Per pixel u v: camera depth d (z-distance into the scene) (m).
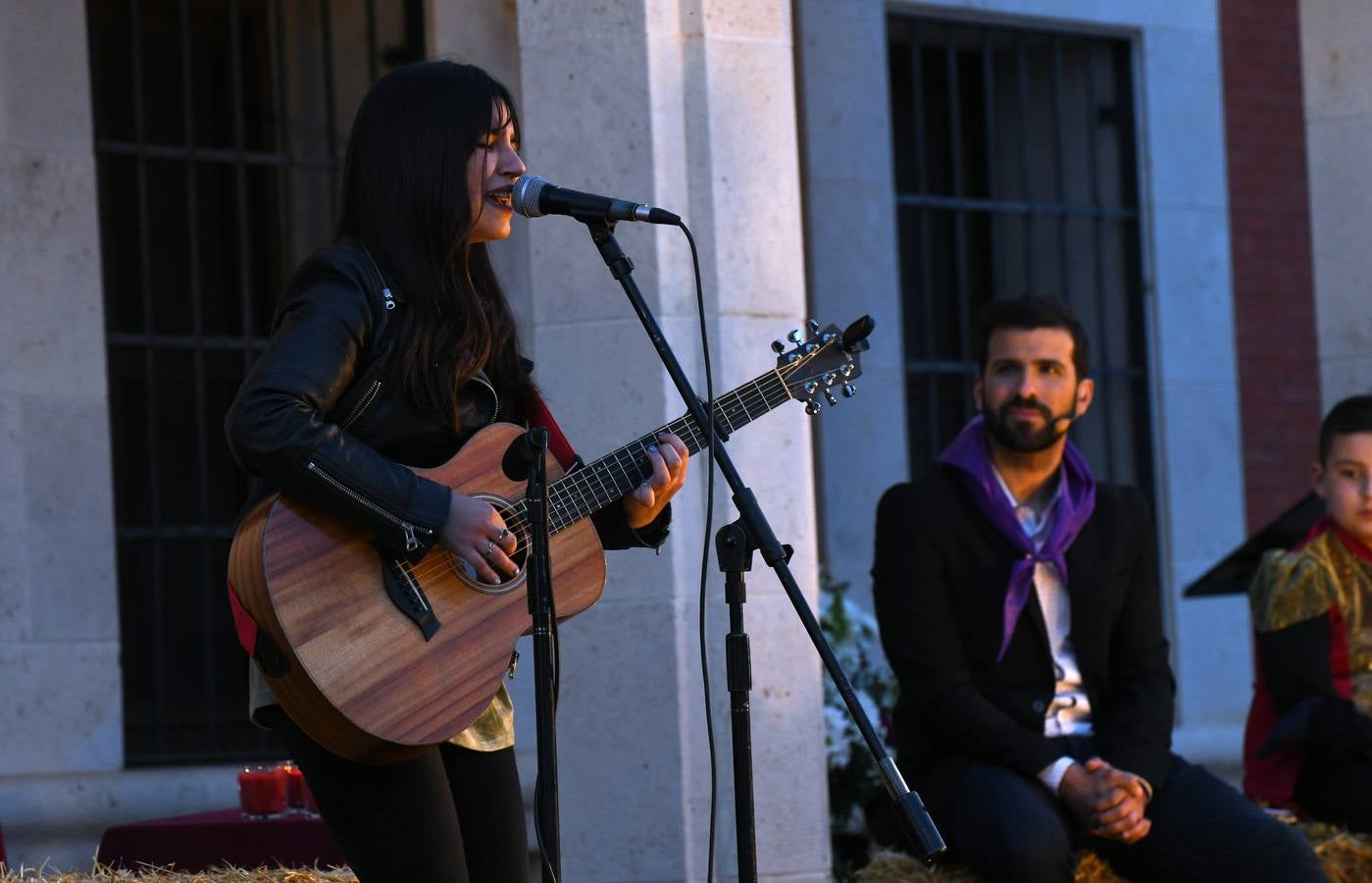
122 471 11.51
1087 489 8.14
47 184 10.47
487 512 5.33
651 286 8.03
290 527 5.29
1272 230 14.77
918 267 13.80
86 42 10.63
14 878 7.12
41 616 10.32
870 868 7.71
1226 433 14.39
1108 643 8.09
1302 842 7.55
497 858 5.52
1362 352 10.83
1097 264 14.31
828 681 10.29
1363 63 10.85
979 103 14.08
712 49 8.18
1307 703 8.44
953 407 13.91
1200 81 14.45
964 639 7.98
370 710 5.20
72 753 10.36
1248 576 9.91
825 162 13.05
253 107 11.72
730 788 8.09
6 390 10.31
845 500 12.98
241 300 11.63
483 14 11.45
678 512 8.07
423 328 5.36
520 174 5.60
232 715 11.67
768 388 6.21
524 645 8.15
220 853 7.53
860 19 13.20
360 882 5.33
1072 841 7.65
